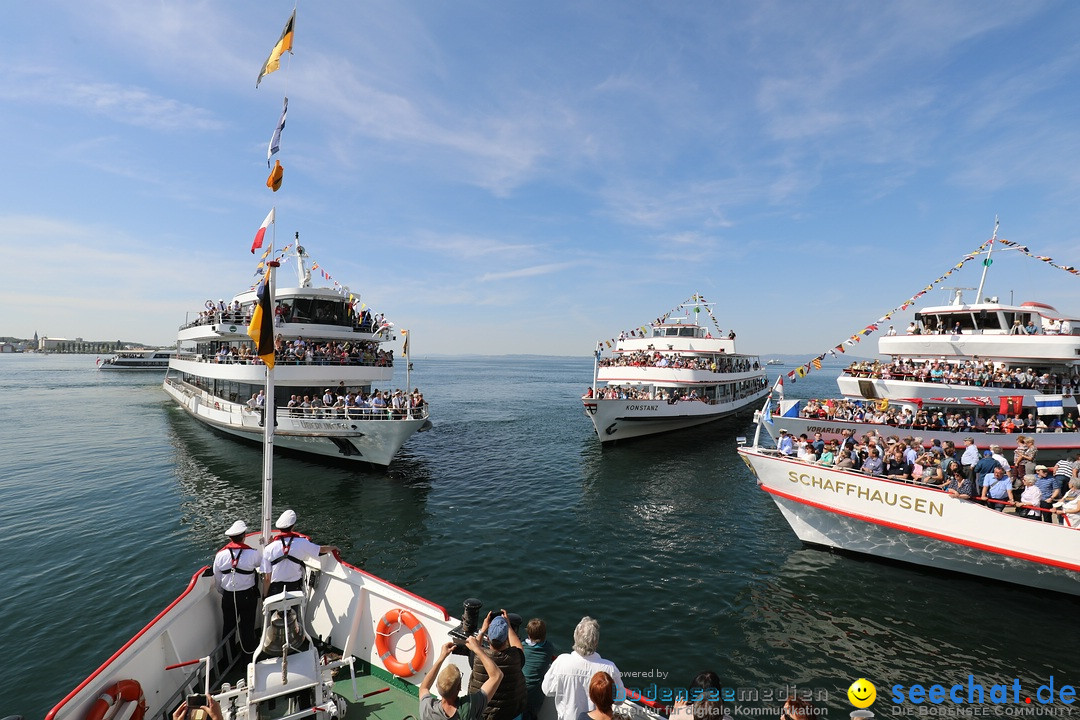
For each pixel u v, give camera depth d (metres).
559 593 12.70
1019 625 11.05
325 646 7.89
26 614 11.55
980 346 25.95
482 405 58.78
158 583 13.14
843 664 9.77
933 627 11.00
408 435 23.86
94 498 20.50
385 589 7.55
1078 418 25.34
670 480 24.17
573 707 5.23
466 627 6.32
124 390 67.44
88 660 9.89
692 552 15.33
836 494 14.04
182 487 22.02
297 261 30.64
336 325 28.00
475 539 16.36
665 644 10.44
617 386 36.19
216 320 27.94
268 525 8.41
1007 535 11.66
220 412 30.20
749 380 45.75
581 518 18.55
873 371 27.64
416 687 7.11
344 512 18.97
